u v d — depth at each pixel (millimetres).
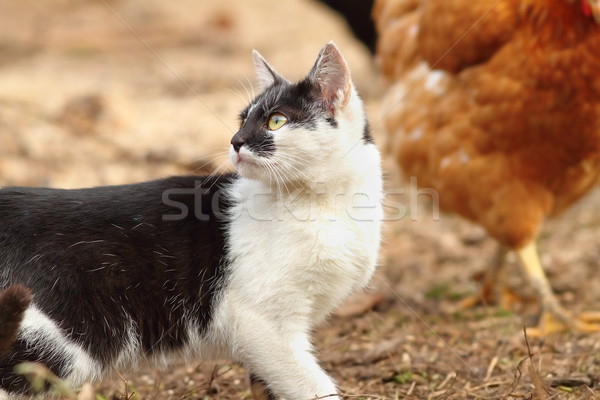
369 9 16578
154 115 15992
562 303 10273
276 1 32781
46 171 12820
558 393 6793
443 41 9109
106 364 6465
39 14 28250
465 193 9289
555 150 8945
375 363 8164
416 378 7672
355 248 6578
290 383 6379
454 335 9031
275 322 6410
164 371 8047
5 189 6582
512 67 8625
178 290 6547
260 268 6379
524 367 7586
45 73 19844
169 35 25625
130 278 6441
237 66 21234
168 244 6527
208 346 6766
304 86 6738
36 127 14406
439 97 9273
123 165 13461
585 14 8352
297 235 6398
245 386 7570
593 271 11297
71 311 6227
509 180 9086
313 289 6492
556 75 8523
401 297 10406
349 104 6688
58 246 6301
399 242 12477
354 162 6668
